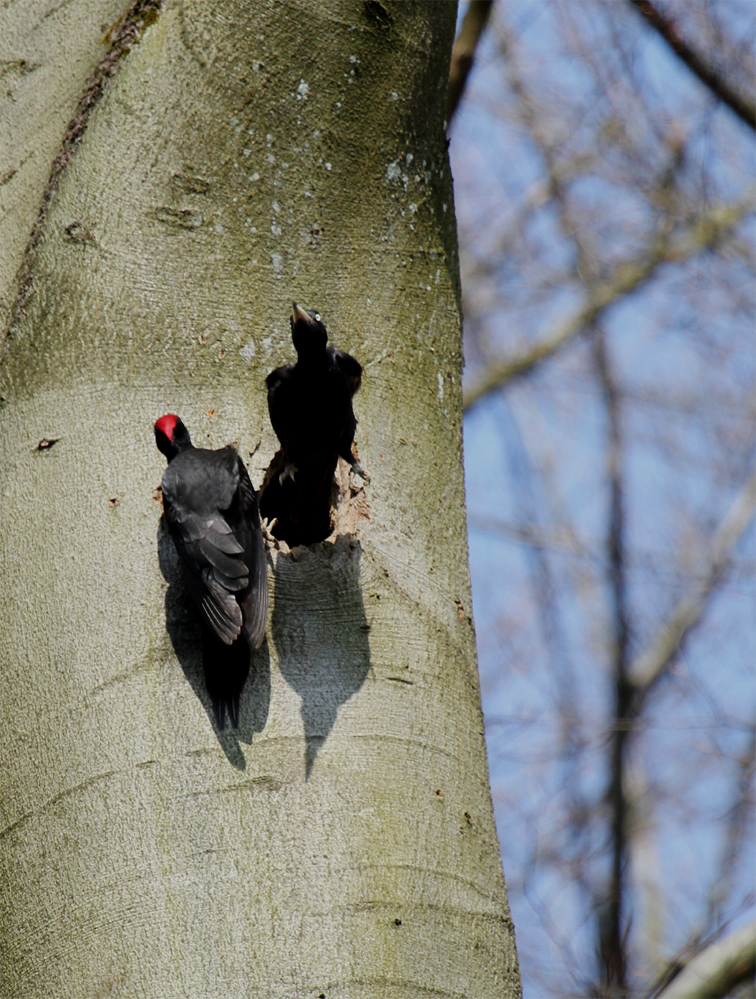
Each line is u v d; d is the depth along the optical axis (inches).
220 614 295.9
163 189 353.7
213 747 279.3
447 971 264.1
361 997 249.8
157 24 367.9
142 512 318.3
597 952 930.7
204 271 350.9
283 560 326.3
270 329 353.7
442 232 400.2
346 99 382.0
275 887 260.5
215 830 267.0
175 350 341.7
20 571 309.6
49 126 366.9
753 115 834.8
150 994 246.4
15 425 329.4
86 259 343.9
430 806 286.5
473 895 280.2
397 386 362.6
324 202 371.9
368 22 389.4
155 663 294.4
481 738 315.3
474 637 341.7
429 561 337.4
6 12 391.2
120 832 267.4
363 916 260.5
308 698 295.4
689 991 602.5
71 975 253.6
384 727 294.2
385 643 313.0
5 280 349.4
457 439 372.5
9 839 276.4
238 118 365.4
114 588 305.4
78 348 335.3
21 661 297.7
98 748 280.1
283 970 249.6
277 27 375.9
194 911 255.9
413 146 395.9
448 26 420.2
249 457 343.3
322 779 278.8
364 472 343.6
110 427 327.6
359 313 366.9
